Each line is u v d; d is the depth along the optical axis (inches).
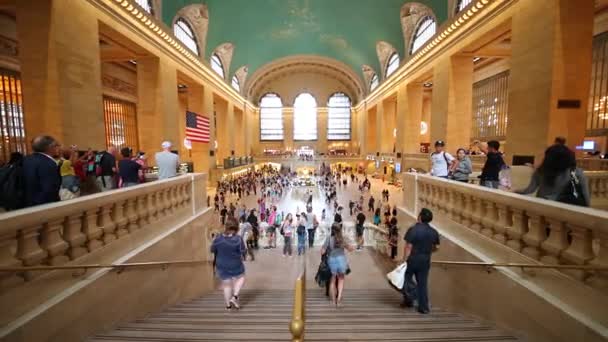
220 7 837.2
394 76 986.7
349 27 1071.6
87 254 115.0
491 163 192.4
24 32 338.6
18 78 508.1
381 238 445.4
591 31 349.4
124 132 942.4
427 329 115.6
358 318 136.7
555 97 356.5
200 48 854.5
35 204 108.3
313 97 1882.4
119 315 123.1
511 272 116.6
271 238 469.7
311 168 1737.2
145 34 548.4
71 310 97.2
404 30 852.0
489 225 142.3
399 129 965.8
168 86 647.1
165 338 102.1
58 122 348.2
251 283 299.0
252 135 1840.6
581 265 89.9
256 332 106.3
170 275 175.9
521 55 403.9
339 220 274.4
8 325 80.3
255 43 1192.8
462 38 559.5
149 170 504.7
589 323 81.7
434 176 217.9
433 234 144.9
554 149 123.5
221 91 1070.4
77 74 377.7
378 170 1291.8
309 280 297.7
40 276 92.7
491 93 1003.9
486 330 114.4
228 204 757.9
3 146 484.1
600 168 319.9
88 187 181.8
